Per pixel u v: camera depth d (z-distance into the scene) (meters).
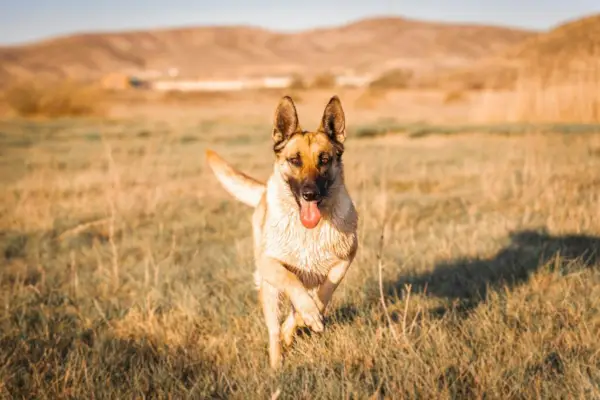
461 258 7.35
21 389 4.55
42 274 7.27
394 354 4.68
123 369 4.84
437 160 16.14
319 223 4.79
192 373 4.84
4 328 5.75
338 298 6.04
